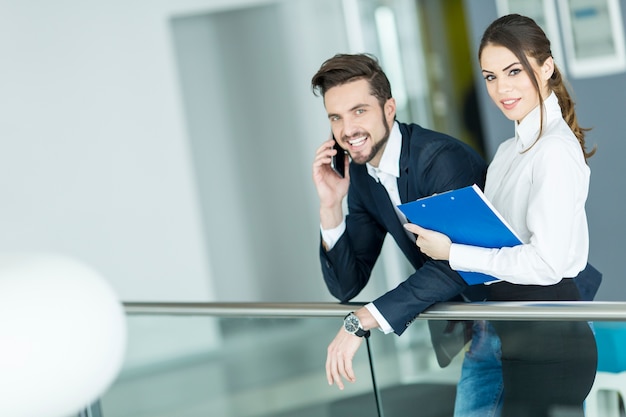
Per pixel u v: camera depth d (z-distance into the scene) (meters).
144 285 8.03
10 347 2.36
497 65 3.12
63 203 7.82
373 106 3.35
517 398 3.22
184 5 8.11
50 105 7.77
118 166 7.95
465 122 9.27
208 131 8.49
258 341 4.22
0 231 7.68
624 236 7.13
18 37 7.69
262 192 8.57
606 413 3.04
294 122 8.48
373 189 3.50
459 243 3.09
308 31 8.41
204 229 8.46
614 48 6.97
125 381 4.84
